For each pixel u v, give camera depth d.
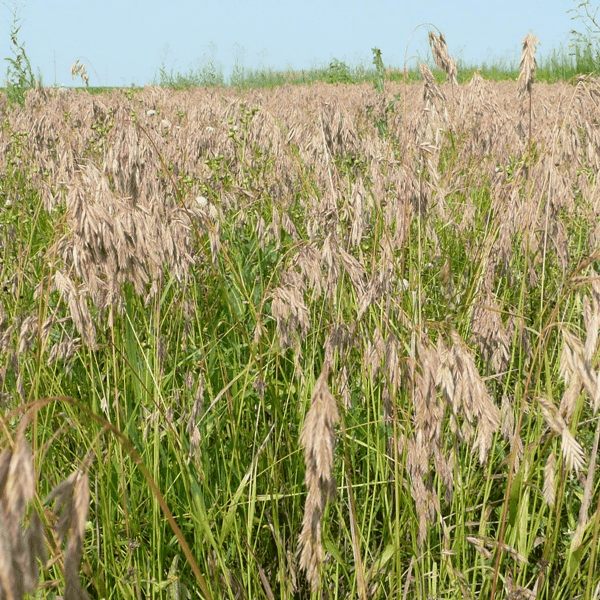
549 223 3.79
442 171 6.35
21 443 1.09
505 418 2.78
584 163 4.44
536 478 2.97
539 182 3.69
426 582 2.84
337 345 2.88
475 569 2.72
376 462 3.03
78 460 3.08
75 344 3.25
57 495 1.19
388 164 4.30
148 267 3.16
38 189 5.80
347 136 4.69
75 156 5.01
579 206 4.97
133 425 3.17
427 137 3.78
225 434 3.58
